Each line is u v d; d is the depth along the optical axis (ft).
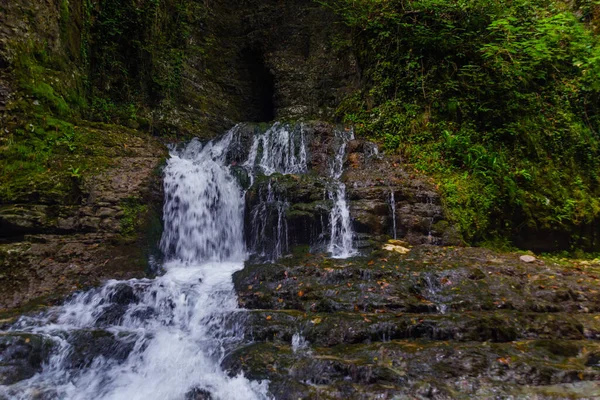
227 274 16.62
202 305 13.57
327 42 38.91
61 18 22.07
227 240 20.45
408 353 9.64
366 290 12.91
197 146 27.99
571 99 26.08
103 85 27.02
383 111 26.07
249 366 9.96
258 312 12.24
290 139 25.23
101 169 18.90
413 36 26.32
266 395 9.14
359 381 9.08
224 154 26.35
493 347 9.84
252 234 19.89
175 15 34.58
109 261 16.34
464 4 25.07
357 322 10.99
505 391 8.43
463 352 9.53
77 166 18.61
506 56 25.18
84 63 24.98
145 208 18.39
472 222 20.02
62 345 11.07
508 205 21.12
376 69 27.27
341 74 36.35
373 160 23.59
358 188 20.12
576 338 10.72
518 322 11.03
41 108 19.57
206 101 35.37
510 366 9.05
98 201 17.66
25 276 14.93
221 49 39.32
